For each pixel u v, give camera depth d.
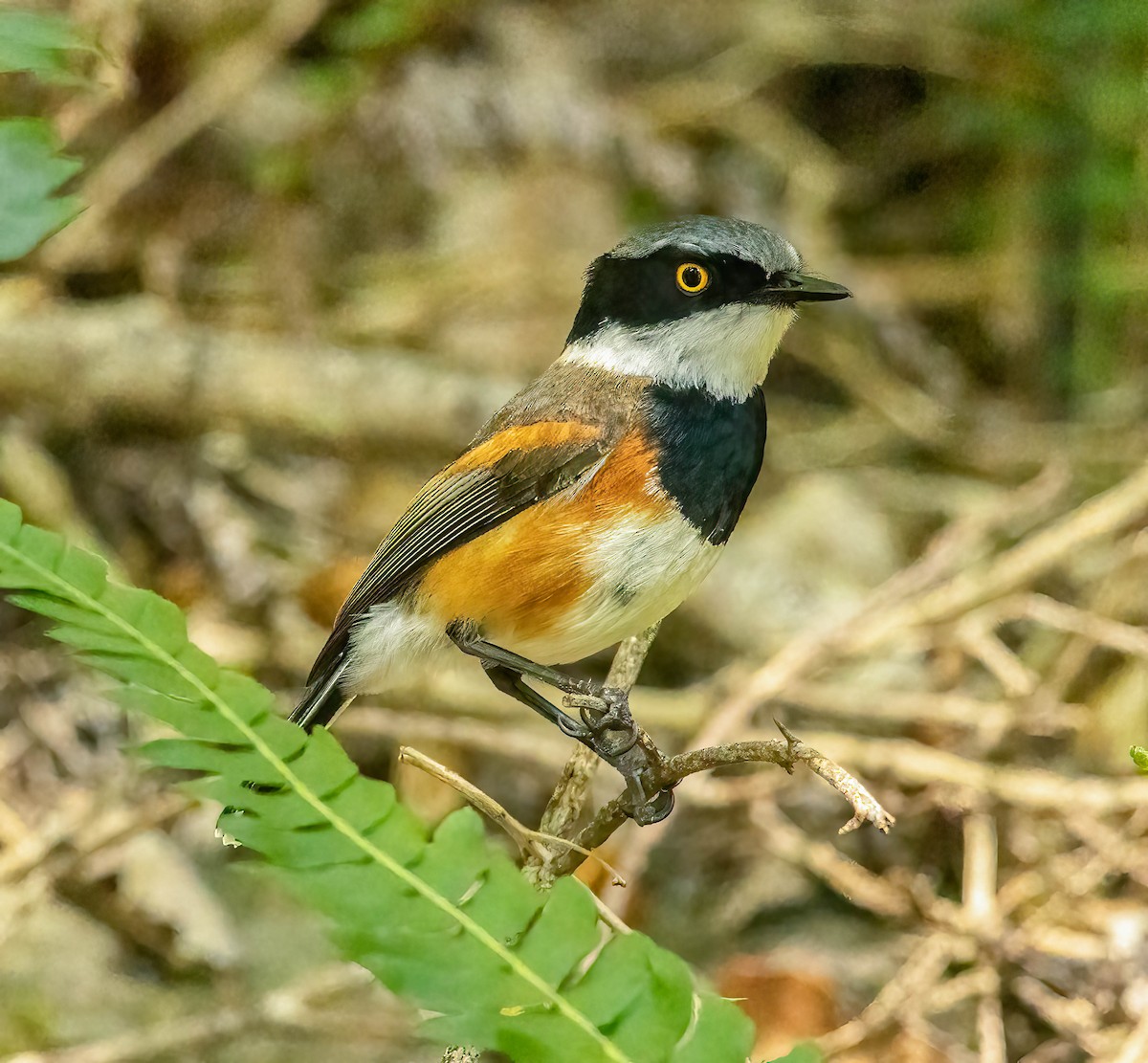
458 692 11.14
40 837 9.16
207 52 13.41
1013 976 9.05
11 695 10.89
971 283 15.32
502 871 4.27
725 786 10.30
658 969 4.16
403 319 14.30
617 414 7.53
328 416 12.98
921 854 10.50
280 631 11.70
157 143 13.26
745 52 15.93
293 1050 8.38
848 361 15.32
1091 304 14.89
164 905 9.38
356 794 4.30
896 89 15.72
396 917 4.17
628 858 9.73
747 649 12.46
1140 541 11.91
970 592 11.35
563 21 15.88
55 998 8.65
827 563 13.14
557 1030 4.07
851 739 10.53
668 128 15.77
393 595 7.91
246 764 4.28
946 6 15.10
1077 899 9.39
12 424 12.43
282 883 4.19
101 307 13.26
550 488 7.45
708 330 7.69
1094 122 14.53
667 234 7.79
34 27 4.94
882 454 14.71
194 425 12.82
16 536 4.48
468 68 15.23
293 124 14.20
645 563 7.50
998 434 14.67
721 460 7.62
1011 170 15.12
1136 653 11.09
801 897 10.27
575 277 14.64
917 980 8.76
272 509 12.95
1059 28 14.62
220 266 14.17
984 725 10.94
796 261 7.80
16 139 4.44
